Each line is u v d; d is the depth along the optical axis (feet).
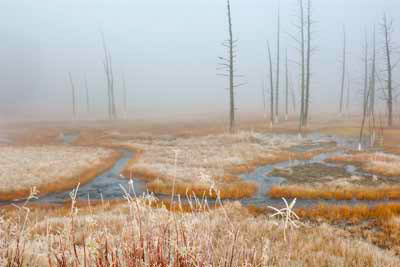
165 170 62.64
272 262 13.61
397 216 33.35
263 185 53.31
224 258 10.41
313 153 86.12
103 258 9.51
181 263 9.00
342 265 17.07
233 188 48.14
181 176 56.80
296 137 117.29
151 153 89.40
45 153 94.38
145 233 9.92
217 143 103.96
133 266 8.87
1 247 10.63
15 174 60.29
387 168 61.77
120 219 23.89
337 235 27.78
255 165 71.31
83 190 54.03
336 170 64.54
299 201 43.27
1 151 99.14
